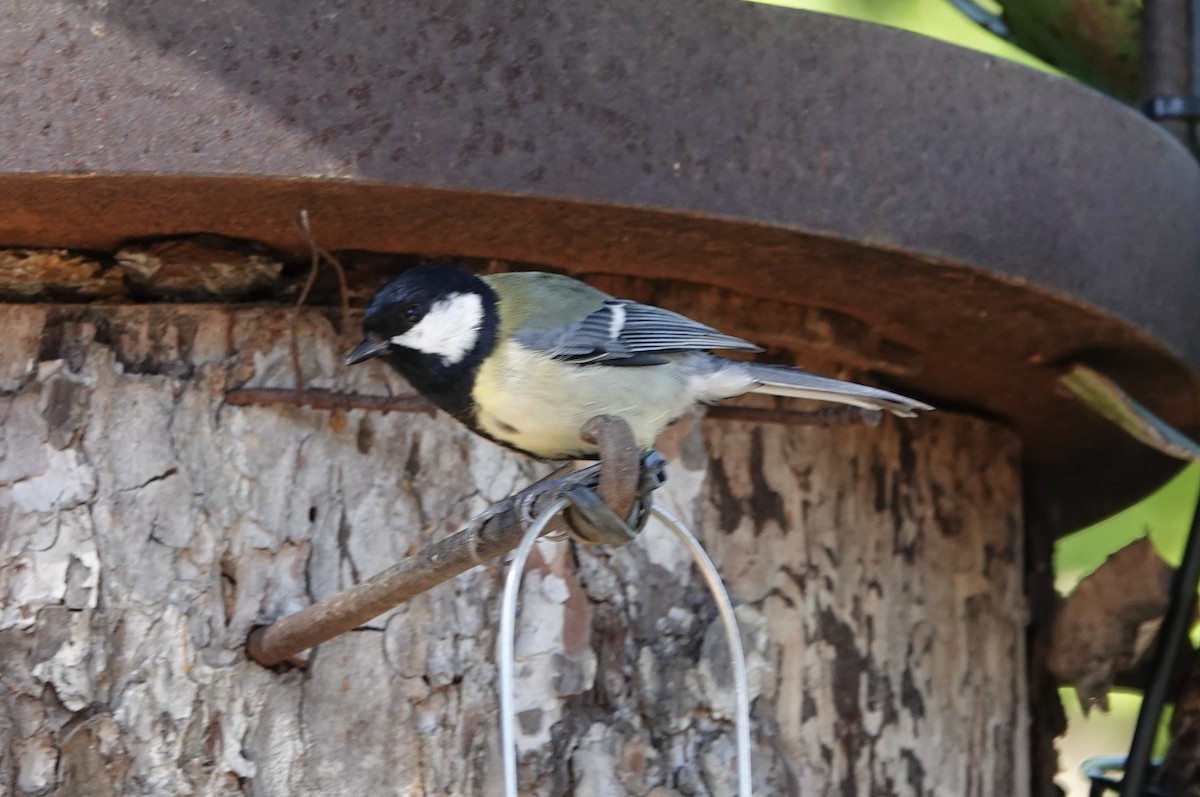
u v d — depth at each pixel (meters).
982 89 3.55
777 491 4.02
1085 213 3.71
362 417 3.67
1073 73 5.14
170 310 3.60
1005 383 4.46
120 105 3.01
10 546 3.37
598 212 3.29
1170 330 3.99
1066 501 5.73
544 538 3.16
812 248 3.49
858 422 3.99
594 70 3.19
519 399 3.50
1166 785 4.62
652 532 3.82
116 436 3.48
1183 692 4.66
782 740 3.83
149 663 3.36
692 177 3.25
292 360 3.64
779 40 3.34
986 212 3.54
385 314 3.46
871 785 3.98
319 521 3.57
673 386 3.69
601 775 3.58
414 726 3.50
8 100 3.00
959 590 4.41
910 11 5.96
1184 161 4.10
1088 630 4.84
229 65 3.03
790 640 3.92
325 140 3.05
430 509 3.67
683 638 3.77
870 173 3.40
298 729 3.42
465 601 3.62
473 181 3.11
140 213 3.32
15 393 3.48
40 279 3.59
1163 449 4.12
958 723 4.26
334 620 3.10
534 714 3.58
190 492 3.49
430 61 3.10
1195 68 4.66
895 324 4.08
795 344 4.03
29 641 3.32
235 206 3.28
